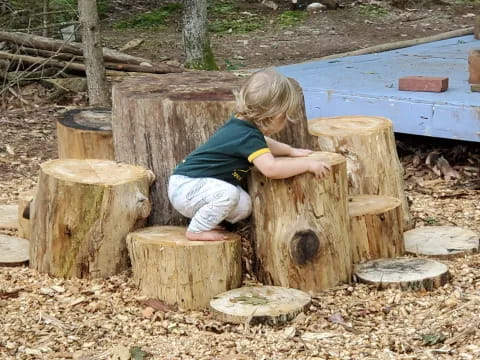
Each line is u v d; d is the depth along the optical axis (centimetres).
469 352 412
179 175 454
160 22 1170
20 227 515
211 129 475
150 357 415
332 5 1234
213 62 915
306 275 455
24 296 457
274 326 431
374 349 417
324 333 428
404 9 1237
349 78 687
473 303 446
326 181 454
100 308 448
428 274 463
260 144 445
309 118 658
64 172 471
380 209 484
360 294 456
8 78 837
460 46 848
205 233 450
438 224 545
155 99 477
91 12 775
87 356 416
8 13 942
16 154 689
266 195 454
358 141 510
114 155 508
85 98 830
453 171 619
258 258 461
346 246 464
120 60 869
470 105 593
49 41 850
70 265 468
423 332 428
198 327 434
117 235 466
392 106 622
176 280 446
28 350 420
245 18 1195
